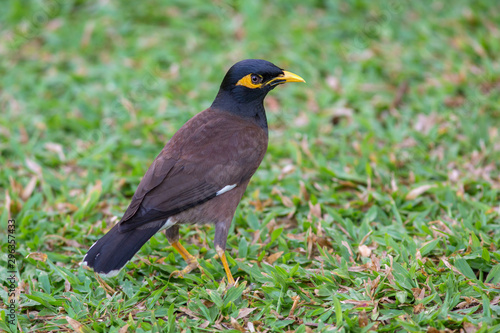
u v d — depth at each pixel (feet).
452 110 44.14
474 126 41.83
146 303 27.27
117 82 47.85
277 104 46.34
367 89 47.11
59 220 34.47
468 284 26.61
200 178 28.32
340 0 56.24
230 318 25.63
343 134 42.42
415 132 41.65
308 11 56.54
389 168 38.60
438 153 39.81
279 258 30.32
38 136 43.21
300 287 27.66
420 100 45.27
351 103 45.85
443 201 34.45
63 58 51.26
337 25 54.03
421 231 31.73
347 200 35.91
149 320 26.30
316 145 41.86
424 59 49.78
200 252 31.42
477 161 38.40
